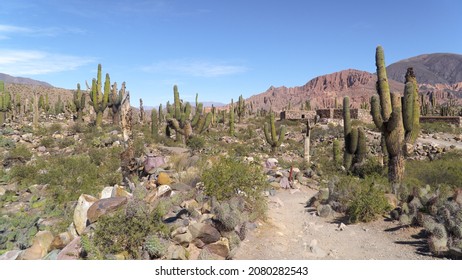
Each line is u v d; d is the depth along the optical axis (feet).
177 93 83.35
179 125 81.82
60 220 33.19
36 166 53.52
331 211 31.04
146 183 34.76
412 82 42.83
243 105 181.57
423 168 55.26
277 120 175.01
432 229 21.11
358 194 30.40
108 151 64.69
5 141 72.69
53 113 155.22
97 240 17.90
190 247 19.40
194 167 36.01
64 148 73.92
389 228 26.25
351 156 56.08
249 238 23.04
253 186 28.99
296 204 36.99
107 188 27.71
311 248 21.79
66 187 42.93
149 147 69.26
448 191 30.14
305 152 66.95
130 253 17.95
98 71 104.83
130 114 59.47
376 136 110.11
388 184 38.09
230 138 109.40
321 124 147.43
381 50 44.04
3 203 40.19
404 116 42.37
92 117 126.72
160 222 19.54
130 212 18.85
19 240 28.40
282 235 24.45
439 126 137.28
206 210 23.94
